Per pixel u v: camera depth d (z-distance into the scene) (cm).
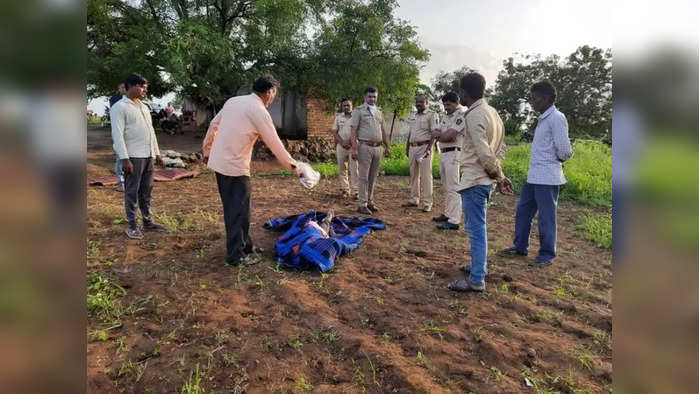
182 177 966
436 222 626
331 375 261
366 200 666
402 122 2022
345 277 407
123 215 589
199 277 392
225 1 1264
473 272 381
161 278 387
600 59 3127
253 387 246
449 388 251
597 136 3055
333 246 434
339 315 335
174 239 496
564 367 275
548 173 440
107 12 1186
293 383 251
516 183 953
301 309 337
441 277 418
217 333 298
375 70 1418
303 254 421
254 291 369
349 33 1445
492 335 309
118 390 240
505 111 3562
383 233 561
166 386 245
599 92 3138
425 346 291
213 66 1216
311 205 720
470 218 379
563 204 814
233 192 412
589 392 252
